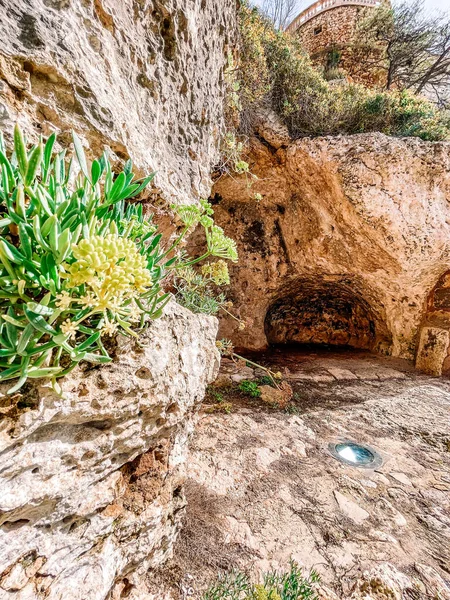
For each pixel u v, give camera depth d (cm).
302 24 850
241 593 120
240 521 162
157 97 158
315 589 127
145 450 108
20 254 55
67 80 93
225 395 334
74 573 84
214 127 258
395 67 709
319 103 392
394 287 465
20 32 81
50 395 68
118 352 85
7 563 68
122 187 71
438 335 443
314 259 488
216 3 224
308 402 337
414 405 339
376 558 148
